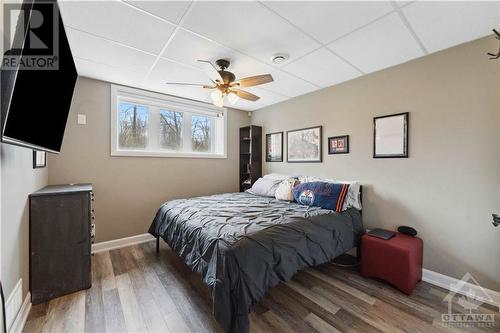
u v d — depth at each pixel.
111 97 2.92
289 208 2.44
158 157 3.34
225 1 1.46
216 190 4.01
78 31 1.79
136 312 1.68
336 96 2.98
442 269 2.07
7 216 1.32
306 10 1.55
